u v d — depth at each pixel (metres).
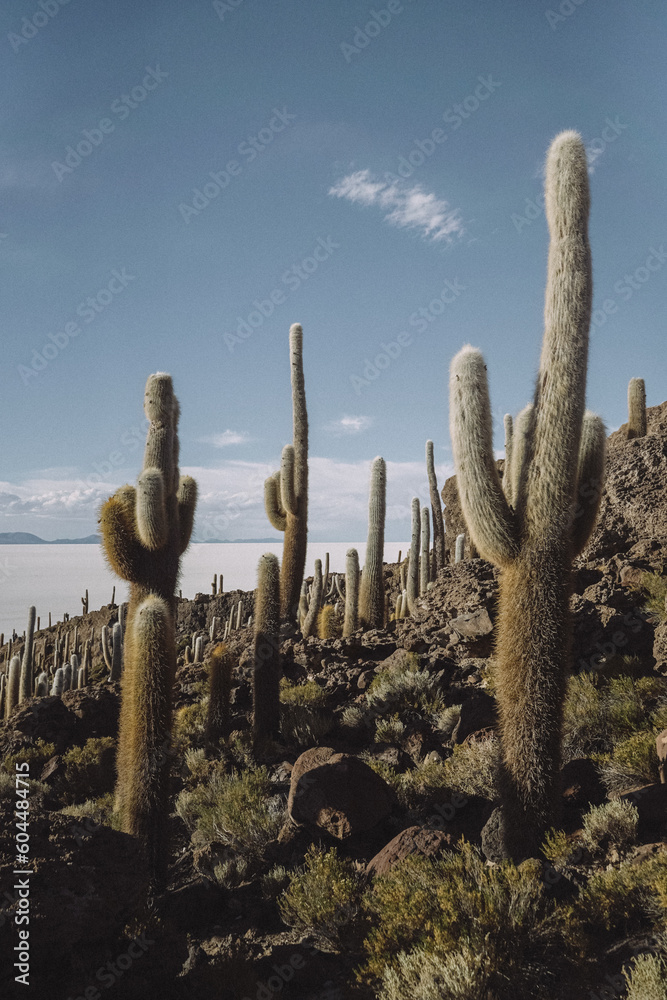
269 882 7.11
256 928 6.55
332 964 5.72
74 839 5.53
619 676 9.22
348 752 10.16
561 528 6.50
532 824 6.17
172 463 10.80
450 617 12.53
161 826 7.68
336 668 12.91
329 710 11.57
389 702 10.61
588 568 13.95
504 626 6.68
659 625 9.73
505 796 6.40
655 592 11.16
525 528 6.60
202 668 14.90
